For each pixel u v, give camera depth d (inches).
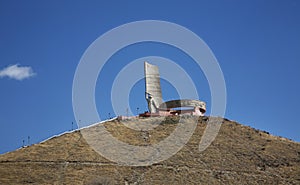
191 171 2979.8
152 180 2864.2
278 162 3152.1
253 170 3048.7
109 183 2817.4
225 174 2974.9
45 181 2842.0
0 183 2805.1
